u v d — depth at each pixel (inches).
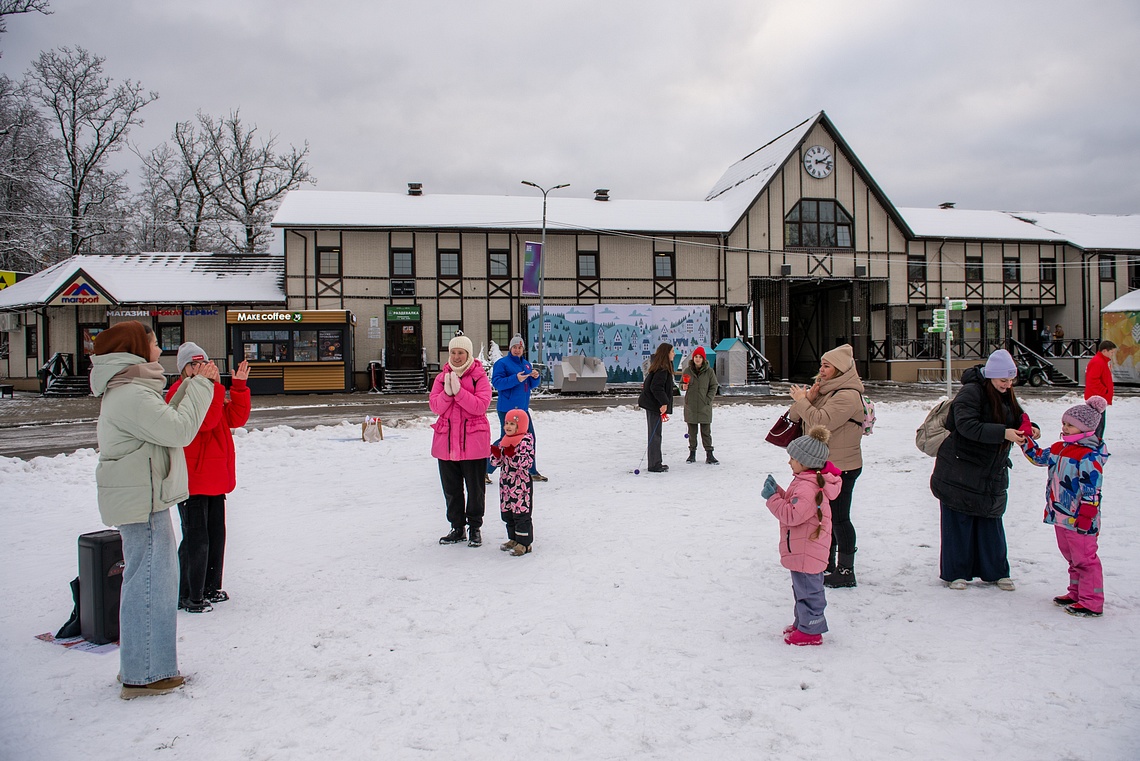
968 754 112.0
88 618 163.3
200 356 180.7
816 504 152.6
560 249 1279.5
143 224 1692.9
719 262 1323.8
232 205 1755.7
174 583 141.2
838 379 195.0
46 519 288.2
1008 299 1448.1
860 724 121.6
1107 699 128.3
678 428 583.2
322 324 1116.5
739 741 117.2
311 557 227.8
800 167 1346.0
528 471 226.5
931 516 270.5
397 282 1227.2
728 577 201.8
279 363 1103.0
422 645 158.7
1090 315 1445.6
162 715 128.5
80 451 443.2
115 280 1176.2
